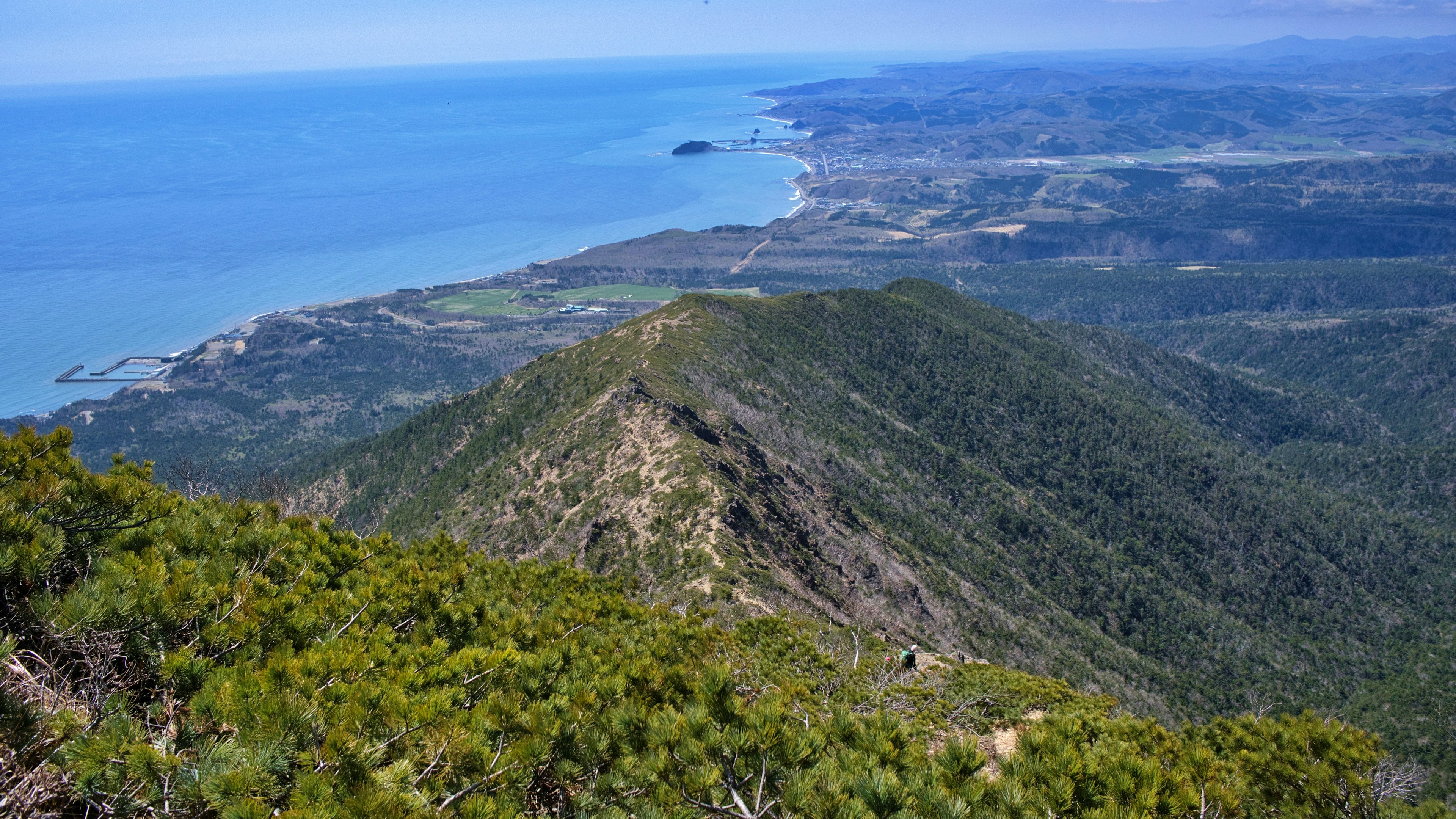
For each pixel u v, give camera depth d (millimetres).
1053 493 154000
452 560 26906
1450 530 181125
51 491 13148
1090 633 111250
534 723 10898
